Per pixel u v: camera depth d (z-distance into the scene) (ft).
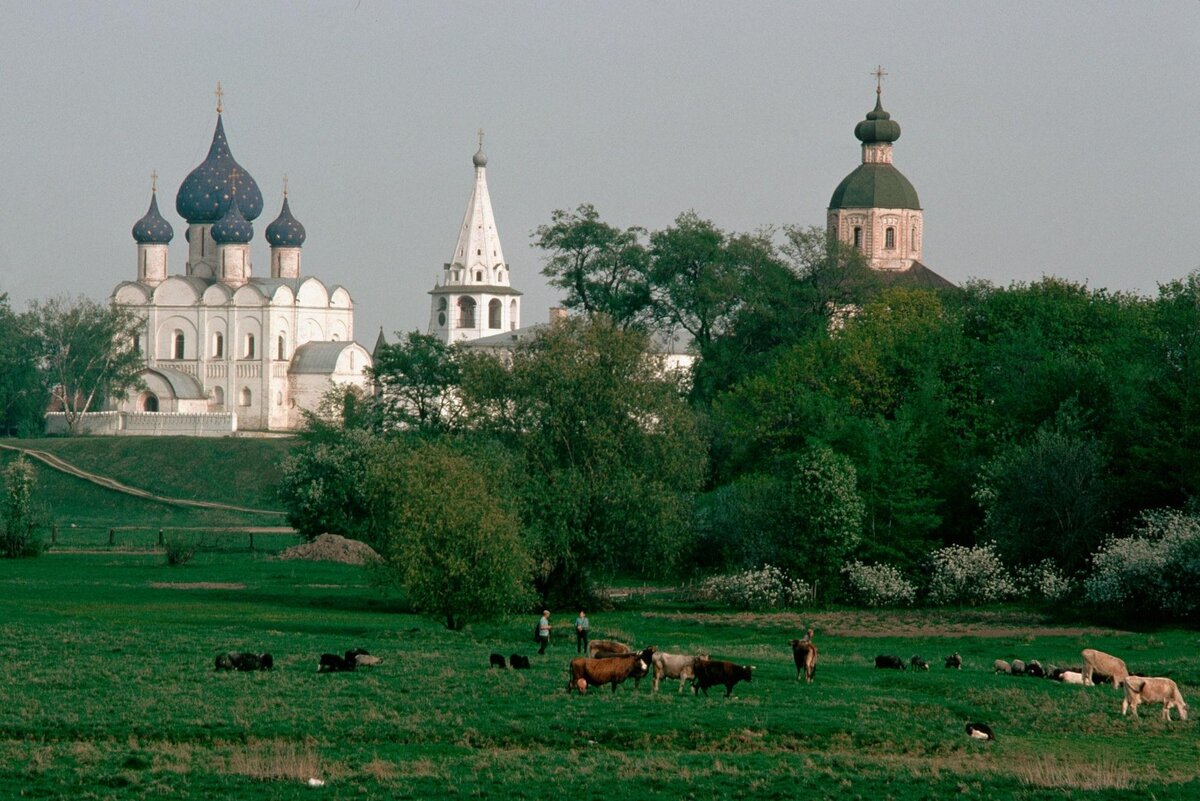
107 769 360.28
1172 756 399.44
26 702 429.79
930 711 446.60
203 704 430.20
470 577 636.48
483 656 537.65
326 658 492.54
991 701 462.60
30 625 609.01
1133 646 640.17
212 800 337.72
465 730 405.18
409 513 647.97
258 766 361.71
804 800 344.28
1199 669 552.00
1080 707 458.50
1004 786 357.82
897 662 536.83
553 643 595.06
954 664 540.52
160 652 532.32
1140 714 450.30
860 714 433.07
